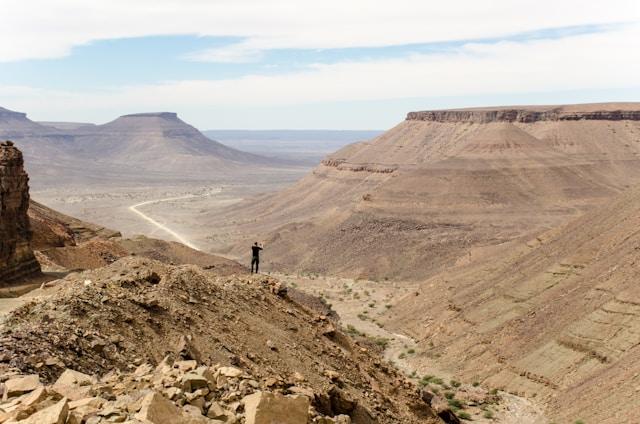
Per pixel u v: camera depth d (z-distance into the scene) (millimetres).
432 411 34750
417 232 166375
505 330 75000
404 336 89875
